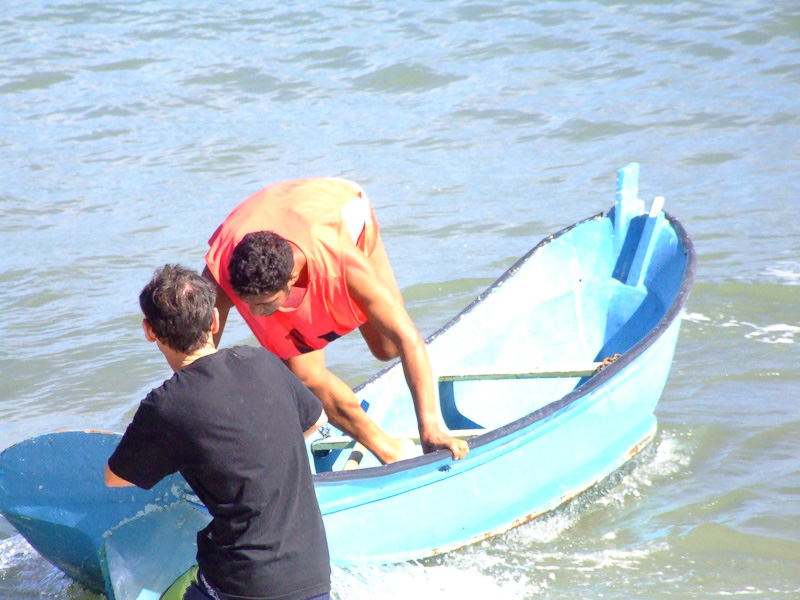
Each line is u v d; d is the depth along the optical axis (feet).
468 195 119.24
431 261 100.94
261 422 34.42
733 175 118.83
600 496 61.62
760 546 54.85
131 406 76.33
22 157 140.46
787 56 164.55
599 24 188.34
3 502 46.96
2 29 205.26
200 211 118.93
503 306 73.36
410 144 139.95
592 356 76.07
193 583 36.24
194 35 199.62
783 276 90.53
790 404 70.54
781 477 61.67
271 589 34.24
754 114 140.26
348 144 141.28
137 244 109.40
